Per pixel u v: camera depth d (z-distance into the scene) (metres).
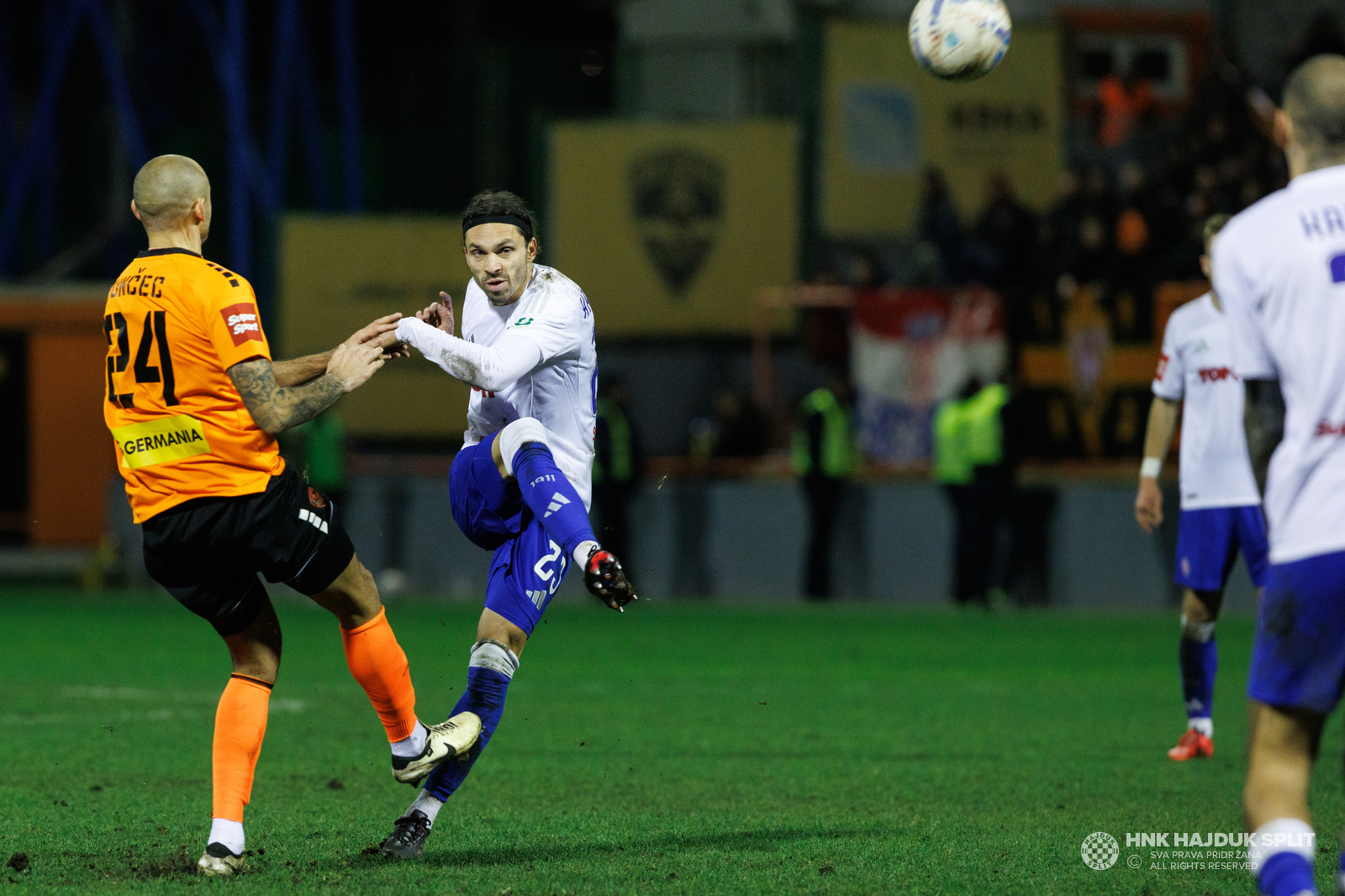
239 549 16.48
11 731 28.78
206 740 27.77
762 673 39.09
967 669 40.03
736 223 75.00
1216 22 78.94
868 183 74.56
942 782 23.84
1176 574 26.23
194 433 16.30
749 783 23.73
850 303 66.62
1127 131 77.38
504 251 17.69
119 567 70.81
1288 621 12.48
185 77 95.31
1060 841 18.89
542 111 78.56
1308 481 12.43
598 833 19.38
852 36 74.44
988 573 59.12
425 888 15.73
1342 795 22.52
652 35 82.12
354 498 67.50
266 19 97.06
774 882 16.25
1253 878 16.77
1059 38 76.12
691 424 75.06
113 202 92.56
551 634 49.69
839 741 28.22
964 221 74.94
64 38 89.69
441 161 89.50
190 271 16.38
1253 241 12.67
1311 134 12.76
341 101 89.25
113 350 16.59
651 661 41.88
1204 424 25.84
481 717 17.55
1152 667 40.56
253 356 16.22
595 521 63.22
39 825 19.69
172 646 45.28
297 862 17.27
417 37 96.69
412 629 50.47
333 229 76.19
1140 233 64.62
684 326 75.31
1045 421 62.69
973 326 64.31
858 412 65.44
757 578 63.72
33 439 79.75
